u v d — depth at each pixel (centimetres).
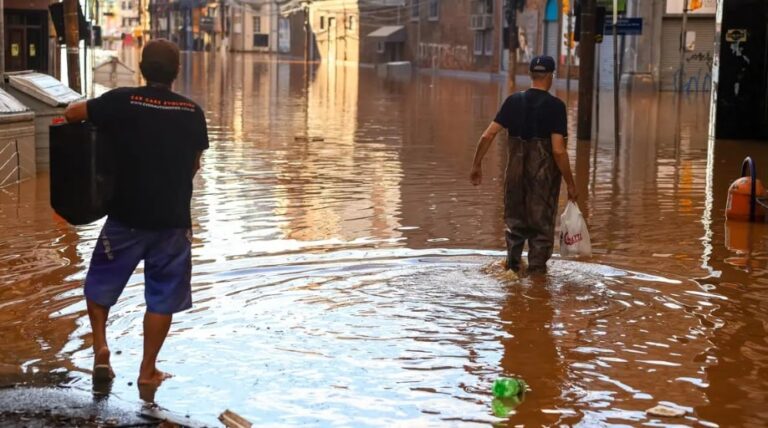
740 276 1041
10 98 1698
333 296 935
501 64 6950
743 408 664
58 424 600
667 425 632
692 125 3044
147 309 703
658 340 812
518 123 1030
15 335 805
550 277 1026
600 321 866
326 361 749
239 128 2745
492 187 1664
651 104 4119
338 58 10238
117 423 605
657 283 1008
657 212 1443
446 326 845
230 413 620
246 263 1064
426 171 1867
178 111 707
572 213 1078
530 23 6366
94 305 705
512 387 678
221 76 6319
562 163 1027
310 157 2080
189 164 711
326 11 10631
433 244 1177
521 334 825
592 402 671
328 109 3553
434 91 4969
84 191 702
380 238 1211
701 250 1175
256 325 838
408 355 767
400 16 9188
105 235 704
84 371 720
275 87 5081
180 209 705
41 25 4356
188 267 713
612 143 2458
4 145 1631
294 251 1129
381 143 2391
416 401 670
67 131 698
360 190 1616
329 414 645
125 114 695
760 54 2552
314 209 1423
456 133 2681
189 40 14888
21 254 1109
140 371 698
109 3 18350
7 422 601
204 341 793
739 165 2042
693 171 1933
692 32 5191
